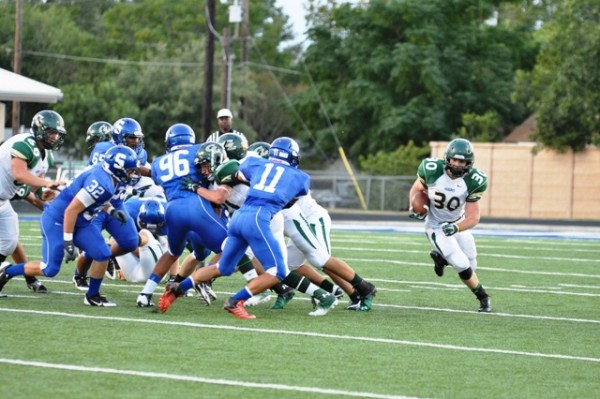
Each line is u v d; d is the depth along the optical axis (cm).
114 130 2509
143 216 2442
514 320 2214
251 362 1652
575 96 7119
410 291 2680
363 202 7900
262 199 2125
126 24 12262
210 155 2167
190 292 2488
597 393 1515
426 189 2334
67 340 1783
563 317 2280
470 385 1541
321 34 10119
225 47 7119
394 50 9244
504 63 9650
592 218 7238
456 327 2086
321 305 2194
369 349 1798
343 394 1452
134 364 1605
